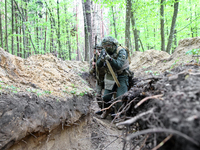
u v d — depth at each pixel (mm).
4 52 2361
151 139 1004
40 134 1895
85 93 3016
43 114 1900
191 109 780
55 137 2180
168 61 4586
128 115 1562
